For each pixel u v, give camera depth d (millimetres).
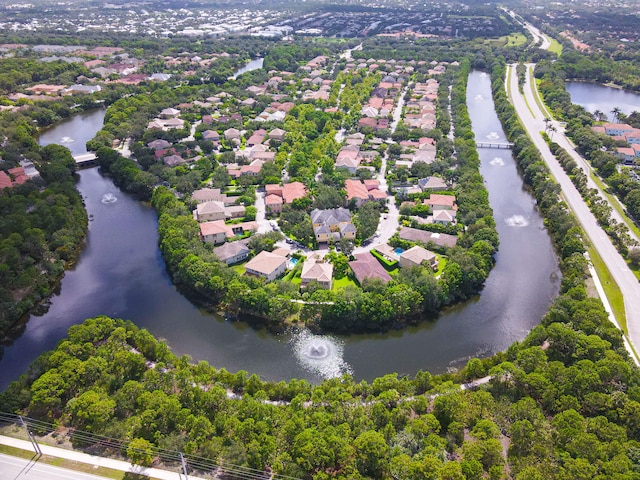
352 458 123125
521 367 154875
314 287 198250
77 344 160500
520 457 127562
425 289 193375
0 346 182250
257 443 125562
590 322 167000
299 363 173000
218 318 194750
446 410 138125
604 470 116000
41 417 140750
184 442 129875
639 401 136625
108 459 129375
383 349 180625
